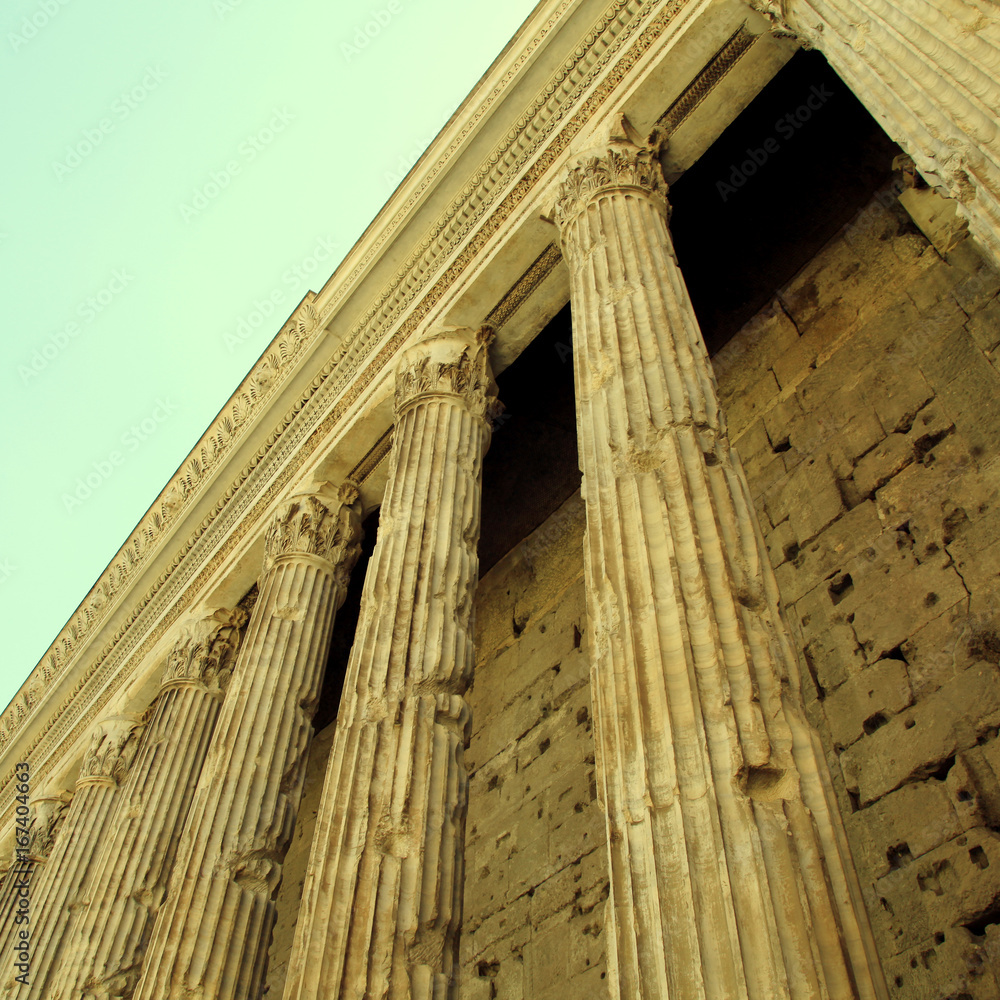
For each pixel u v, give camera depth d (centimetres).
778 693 543
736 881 460
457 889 763
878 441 1036
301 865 1692
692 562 607
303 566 1311
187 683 1513
